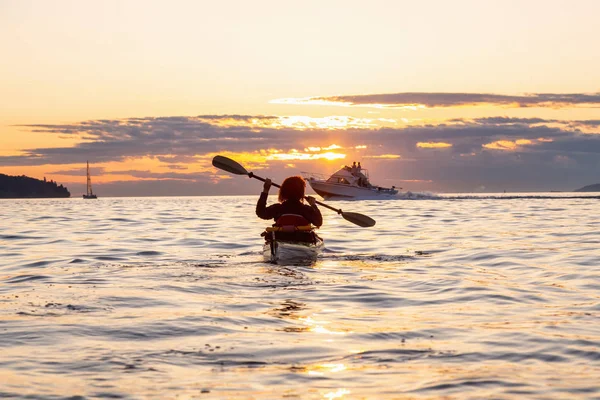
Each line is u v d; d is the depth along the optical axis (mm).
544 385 3514
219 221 22734
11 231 18062
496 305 6195
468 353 4246
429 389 3459
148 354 4188
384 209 36156
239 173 10398
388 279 7922
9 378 3641
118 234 16453
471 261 10055
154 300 6234
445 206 40688
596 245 12352
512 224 19891
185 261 9898
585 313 5730
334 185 76438
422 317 5562
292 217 9875
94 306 5895
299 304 6152
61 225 20969
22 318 5312
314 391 3438
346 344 4504
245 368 3881
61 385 3514
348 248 12359
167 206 48281
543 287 7316
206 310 5738
